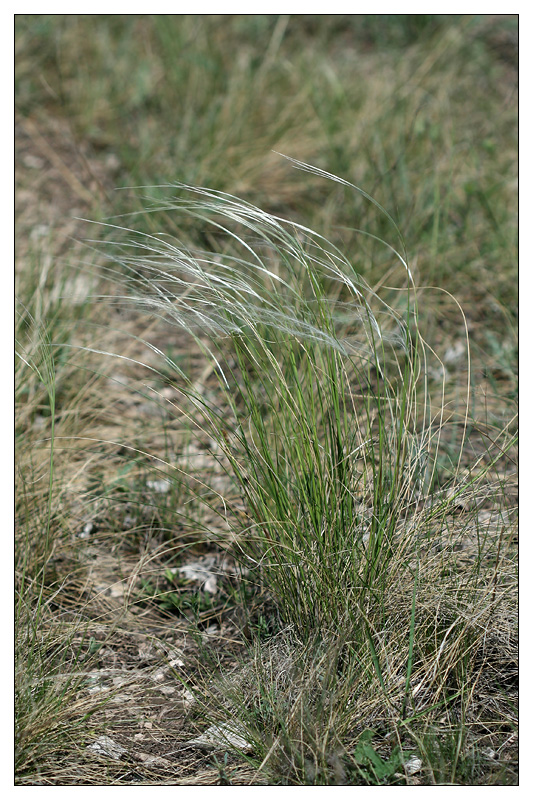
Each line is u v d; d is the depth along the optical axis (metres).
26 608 2.89
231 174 5.67
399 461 2.75
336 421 2.69
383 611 2.69
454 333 4.53
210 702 2.74
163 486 3.66
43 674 2.72
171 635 3.05
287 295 3.03
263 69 6.79
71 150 6.30
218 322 2.88
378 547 2.67
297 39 7.86
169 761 2.55
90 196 5.71
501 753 2.50
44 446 3.68
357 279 2.89
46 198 5.75
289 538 2.72
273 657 2.76
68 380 4.08
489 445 3.75
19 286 4.45
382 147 5.65
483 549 3.02
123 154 6.07
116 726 2.68
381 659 2.64
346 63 7.24
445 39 7.22
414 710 2.54
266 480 2.74
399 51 7.50
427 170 5.38
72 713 2.65
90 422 3.91
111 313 4.75
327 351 2.70
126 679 2.85
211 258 4.76
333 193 5.40
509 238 4.95
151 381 4.32
